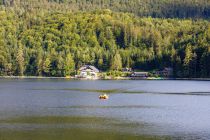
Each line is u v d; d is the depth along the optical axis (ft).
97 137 274.77
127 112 381.19
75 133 285.64
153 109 402.93
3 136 274.77
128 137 274.57
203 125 312.91
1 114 364.38
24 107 414.21
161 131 291.79
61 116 354.95
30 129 297.12
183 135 278.67
